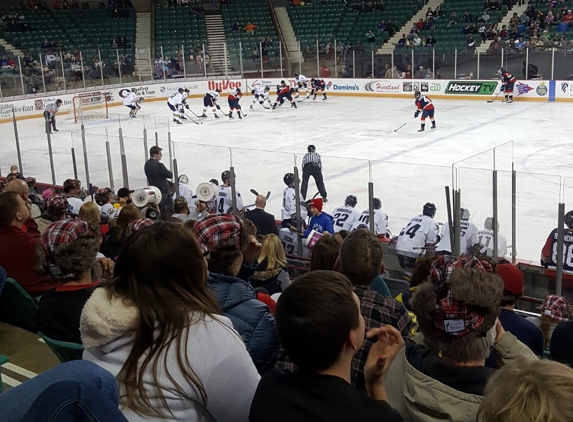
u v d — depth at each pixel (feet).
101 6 112.37
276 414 5.15
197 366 5.74
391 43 101.40
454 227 22.53
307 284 5.31
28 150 55.88
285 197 29.30
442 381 5.91
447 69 85.51
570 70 77.30
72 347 8.89
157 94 96.63
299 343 5.16
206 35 108.17
